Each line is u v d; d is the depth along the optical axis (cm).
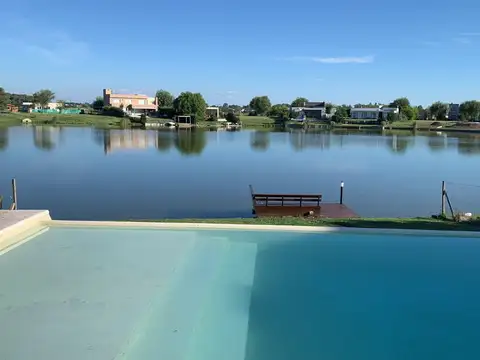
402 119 8975
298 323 473
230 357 402
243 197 1564
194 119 7900
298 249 702
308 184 1878
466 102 8931
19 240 714
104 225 803
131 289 534
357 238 759
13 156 2606
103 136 4506
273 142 4297
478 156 3138
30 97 11512
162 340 422
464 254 689
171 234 768
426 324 479
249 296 530
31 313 468
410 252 696
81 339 419
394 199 1577
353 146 3956
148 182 1827
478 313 505
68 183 1756
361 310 507
